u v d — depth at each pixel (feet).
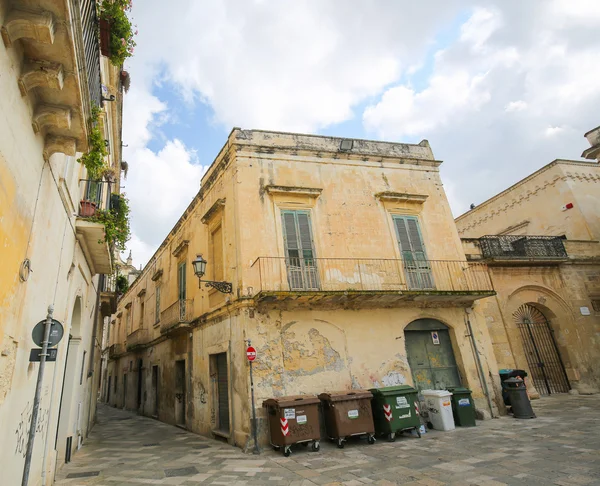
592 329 48.65
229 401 33.24
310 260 36.11
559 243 51.75
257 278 33.68
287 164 39.04
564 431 27.68
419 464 22.22
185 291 49.34
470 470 20.25
